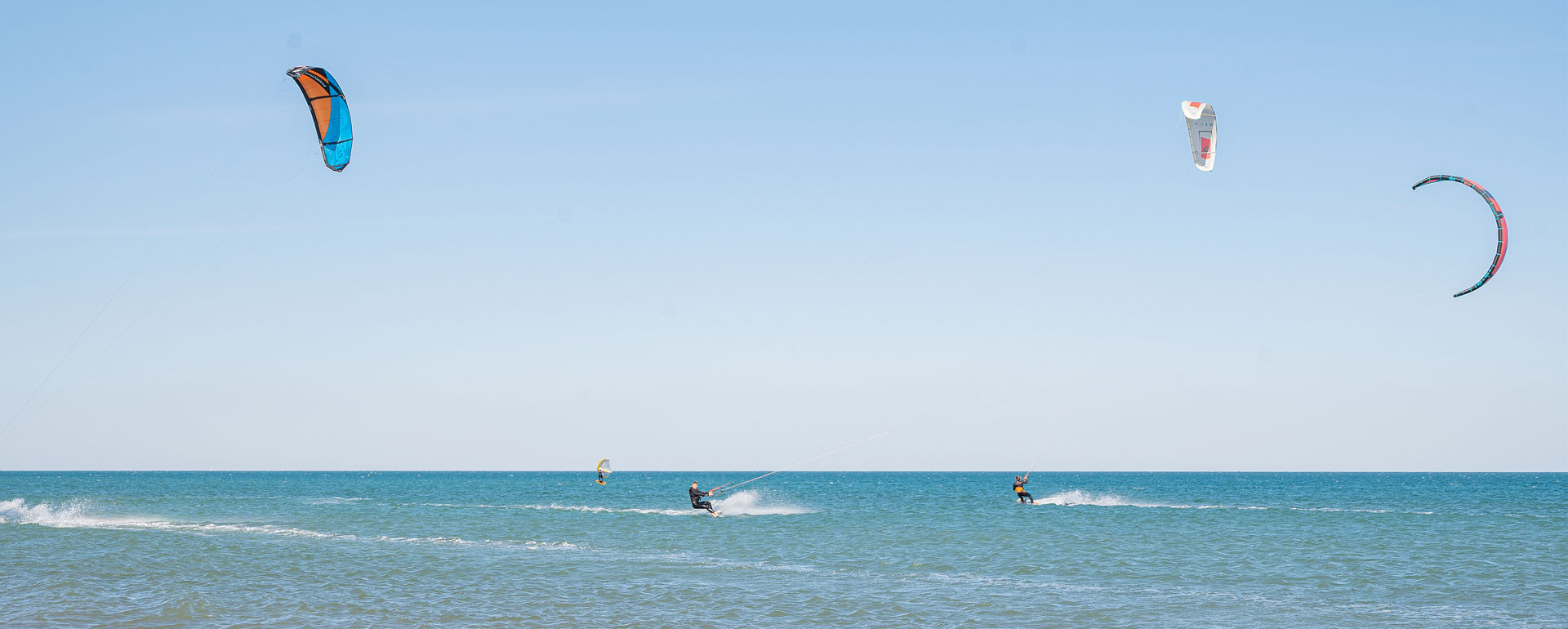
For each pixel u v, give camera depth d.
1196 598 20.45
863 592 21.17
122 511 51.69
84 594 20.56
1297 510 50.69
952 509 52.19
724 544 31.61
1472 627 17.41
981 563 26.28
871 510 51.81
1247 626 17.56
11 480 167.12
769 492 95.75
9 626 17.14
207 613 18.36
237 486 117.94
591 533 36.31
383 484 136.62
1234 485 132.38
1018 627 17.50
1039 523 40.28
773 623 17.72
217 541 32.53
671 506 59.22
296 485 123.75
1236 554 27.98
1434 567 24.77
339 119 20.83
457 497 78.12
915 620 18.05
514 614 18.47
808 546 30.67
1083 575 23.89
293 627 17.16
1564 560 25.77
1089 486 128.62
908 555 28.05
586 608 19.17
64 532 35.81
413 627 17.30
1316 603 19.86
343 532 36.91
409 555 28.23
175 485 121.31
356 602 19.73
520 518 45.25
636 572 24.42
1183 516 44.44
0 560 26.44
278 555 28.06
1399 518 42.72
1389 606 19.44
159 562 26.09
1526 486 123.31
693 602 19.88
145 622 17.50
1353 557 26.95
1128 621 17.98
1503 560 26.03
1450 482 160.00
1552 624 17.56
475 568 25.14
